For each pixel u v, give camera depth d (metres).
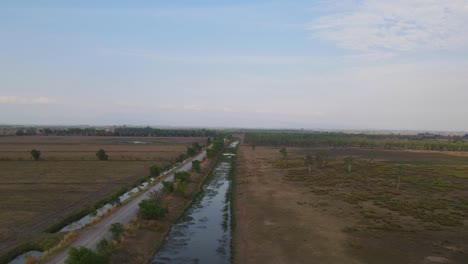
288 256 28.52
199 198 53.47
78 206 43.44
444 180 65.88
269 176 73.12
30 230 33.16
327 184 62.03
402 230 34.66
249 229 36.44
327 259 27.62
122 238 29.72
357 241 31.67
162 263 28.00
